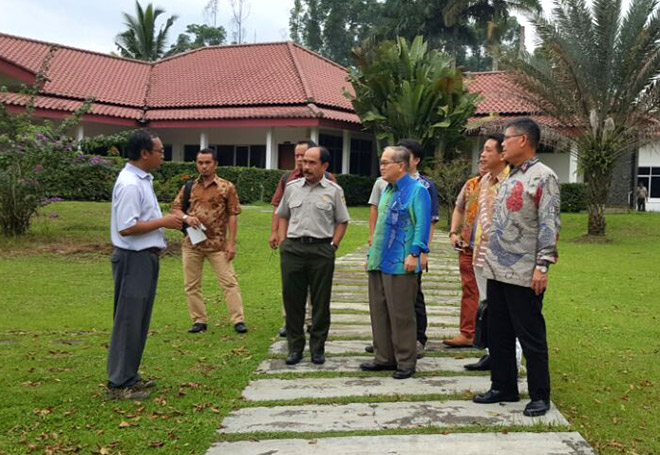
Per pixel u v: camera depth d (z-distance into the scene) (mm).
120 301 4379
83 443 3682
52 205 17000
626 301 8273
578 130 16156
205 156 6160
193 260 6281
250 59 26391
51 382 4664
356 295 8125
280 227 5355
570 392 4711
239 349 5621
